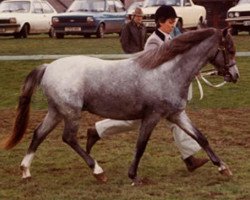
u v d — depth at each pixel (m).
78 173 10.27
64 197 8.89
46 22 36.78
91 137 10.35
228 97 17.83
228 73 9.58
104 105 9.47
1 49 27.70
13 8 36.41
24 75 21.06
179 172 10.23
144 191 9.11
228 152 11.58
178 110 9.39
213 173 10.12
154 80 9.27
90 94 9.46
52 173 10.29
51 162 11.00
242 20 34.28
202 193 8.95
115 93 9.38
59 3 54.97
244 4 35.09
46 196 8.95
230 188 9.19
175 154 11.44
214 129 13.77
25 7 36.50
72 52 25.58
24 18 35.78
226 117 15.15
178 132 10.07
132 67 9.38
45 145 12.30
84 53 24.98
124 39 14.48
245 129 13.74
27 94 9.73
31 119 15.09
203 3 49.91
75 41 32.00
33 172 10.35
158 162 10.88
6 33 35.38
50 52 25.84
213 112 15.84
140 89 9.31
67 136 9.59
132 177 9.47
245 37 32.44
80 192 9.12
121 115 9.49
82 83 9.45
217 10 49.88
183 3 35.59
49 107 9.68
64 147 12.12
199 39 9.37
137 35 14.46
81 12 35.16
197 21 36.75
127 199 8.72
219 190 9.09
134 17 14.48
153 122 9.35
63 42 31.27
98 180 9.66
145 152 11.56
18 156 11.52
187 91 9.40
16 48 28.00
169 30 10.15
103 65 9.50
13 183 9.72
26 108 9.79
